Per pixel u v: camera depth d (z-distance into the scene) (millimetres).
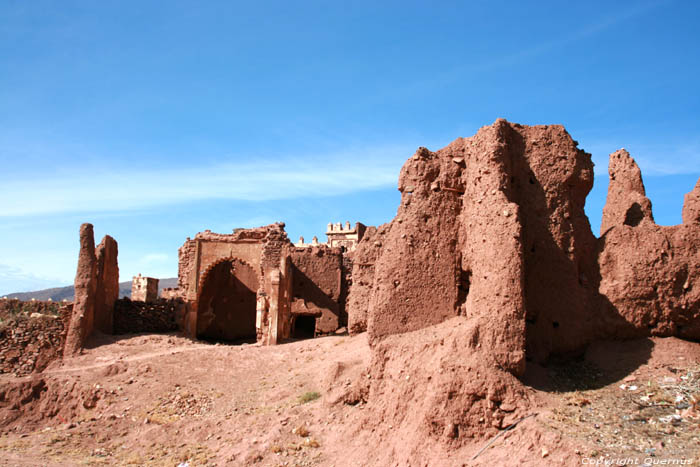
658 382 13461
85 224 30328
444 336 14836
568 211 16250
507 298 13938
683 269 15539
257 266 38344
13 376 26594
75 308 28938
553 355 15383
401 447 13617
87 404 23203
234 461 16109
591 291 15938
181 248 38969
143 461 17859
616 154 18078
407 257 16594
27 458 18781
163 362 25859
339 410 17281
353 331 23156
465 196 16812
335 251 37000
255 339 40750
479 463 11922
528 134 16734
